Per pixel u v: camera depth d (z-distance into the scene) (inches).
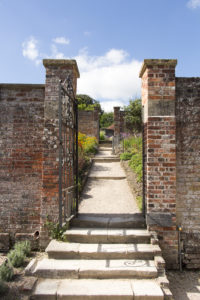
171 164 166.4
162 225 164.6
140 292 120.2
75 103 199.2
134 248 151.5
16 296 119.4
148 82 169.0
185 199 171.6
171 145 166.7
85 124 641.6
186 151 172.6
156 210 165.9
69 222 178.2
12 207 183.5
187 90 174.4
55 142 176.7
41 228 174.9
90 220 179.5
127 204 232.2
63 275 134.7
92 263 141.6
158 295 118.2
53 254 148.9
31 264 143.3
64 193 173.8
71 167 190.9
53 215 174.2
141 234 161.5
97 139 642.8
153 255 147.2
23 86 184.4
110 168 368.2
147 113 168.4
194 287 144.6
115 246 155.1
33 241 179.8
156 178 166.4
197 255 169.0
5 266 137.2
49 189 175.3
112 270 133.8
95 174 334.0
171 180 166.1
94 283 129.3
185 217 171.2
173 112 168.1
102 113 1512.1
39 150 184.1
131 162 357.1
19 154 184.5
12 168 184.4
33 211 182.2
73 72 180.4
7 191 184.1
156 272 132.6
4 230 183.2
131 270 133.6
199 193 171.9
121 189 282.0
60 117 148.4
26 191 183.3
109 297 119.0
